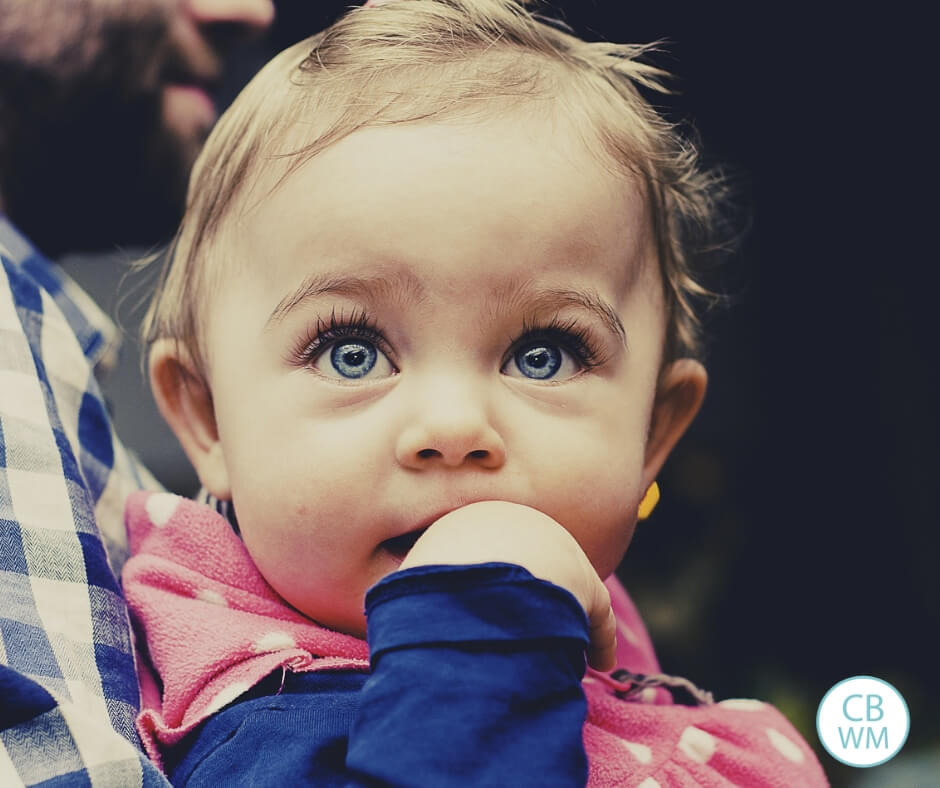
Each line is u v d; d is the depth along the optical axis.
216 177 1.31
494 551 0.97
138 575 1.20
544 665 0.91
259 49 2.63
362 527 1.10
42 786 0.88
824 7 4.87
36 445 1.14
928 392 5.33
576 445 1.13
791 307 5.52
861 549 5.18
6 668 0.90
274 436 1.15
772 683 4.61
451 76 1.23
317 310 1.13
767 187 5.47
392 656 0.90
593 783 1.10
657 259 1.32
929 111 5.18
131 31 1.87
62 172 1.93
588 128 1.23
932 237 5.34
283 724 1.02
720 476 5.02
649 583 4.67
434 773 0.85
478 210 1.12
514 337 1.13
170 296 1.40
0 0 1.83
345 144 1.16
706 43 4.93
